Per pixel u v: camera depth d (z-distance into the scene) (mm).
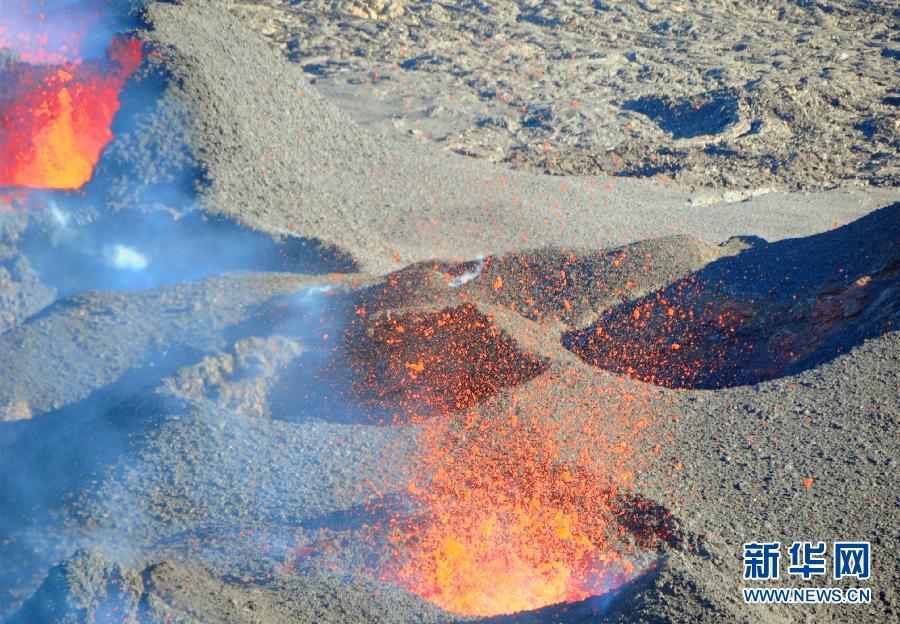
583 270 24750
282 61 35031
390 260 27156
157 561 13727
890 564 12805
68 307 20719
